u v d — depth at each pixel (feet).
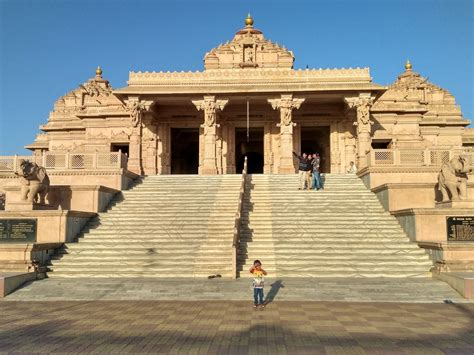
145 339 25.14
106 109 116.47
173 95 95.30
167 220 60.95
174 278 46.50
